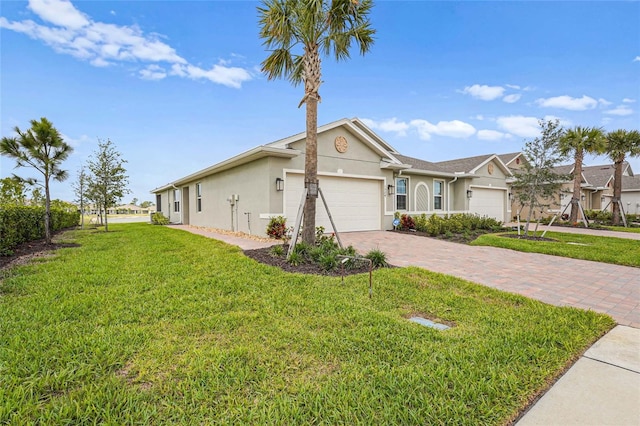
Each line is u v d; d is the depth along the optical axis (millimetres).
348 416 2092
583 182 25547
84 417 2053
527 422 2090
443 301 4469
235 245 8867
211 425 1998
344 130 12625
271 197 10648
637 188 29547
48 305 3992
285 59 7703
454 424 2033
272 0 6914
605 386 2488
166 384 2410
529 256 8234
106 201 14586
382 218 14062
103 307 3975
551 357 2865
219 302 4195
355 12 7000
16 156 8406
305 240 7273
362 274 5723
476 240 10773
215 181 15336
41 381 2410
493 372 2582
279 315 3795
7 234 7547
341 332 3332
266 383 2443
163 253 7680
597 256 7965
